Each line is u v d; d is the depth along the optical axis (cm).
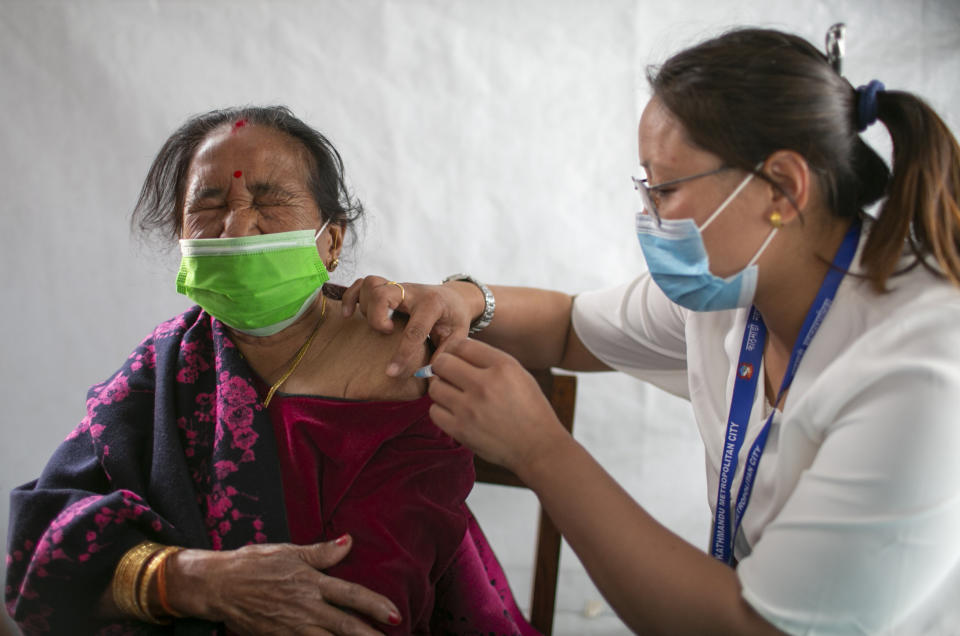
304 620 95
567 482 91
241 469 105
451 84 212
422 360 117
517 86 212
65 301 211
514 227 218
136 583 96
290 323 116
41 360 212
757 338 108
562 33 210
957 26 202
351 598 97
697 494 220
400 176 215
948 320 83
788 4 206
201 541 103
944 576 83
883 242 91
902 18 204
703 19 209
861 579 79
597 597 218
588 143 214
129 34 204
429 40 211
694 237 92
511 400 94
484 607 120
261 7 207
